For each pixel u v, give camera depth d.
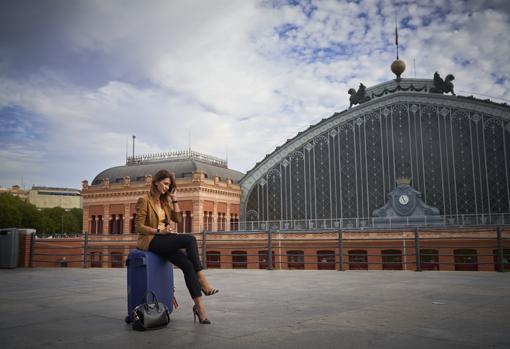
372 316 6.79
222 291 9.99
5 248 18.30
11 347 5.07
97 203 46.44
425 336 5.45
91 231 46.31
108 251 42.56
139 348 4.98
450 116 37.25
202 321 6.30
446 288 10.37
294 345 5.04
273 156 42.12
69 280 12.90
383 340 5.25
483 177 35.72
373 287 10.66
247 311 7.30
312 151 40.88
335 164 39.91
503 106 35.62
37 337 5.56
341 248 17.38
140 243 6.52
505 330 5.78
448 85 37.56
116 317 6.91
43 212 116.56
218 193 42.16
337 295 9.23
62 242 35.47
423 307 7.61
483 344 5.06
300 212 40.50
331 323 6.27
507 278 12.88
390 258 33.03
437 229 32.19
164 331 5.84
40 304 8.23
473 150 36.25
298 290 10.15
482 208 35.41
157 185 6.79
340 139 40.06
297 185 40.97
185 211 40.66
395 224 36.97
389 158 38.38
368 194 38.50
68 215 121.56
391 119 38.84
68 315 7.09
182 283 12.30
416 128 38.03
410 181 37.50
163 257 6.57
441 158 37.00
